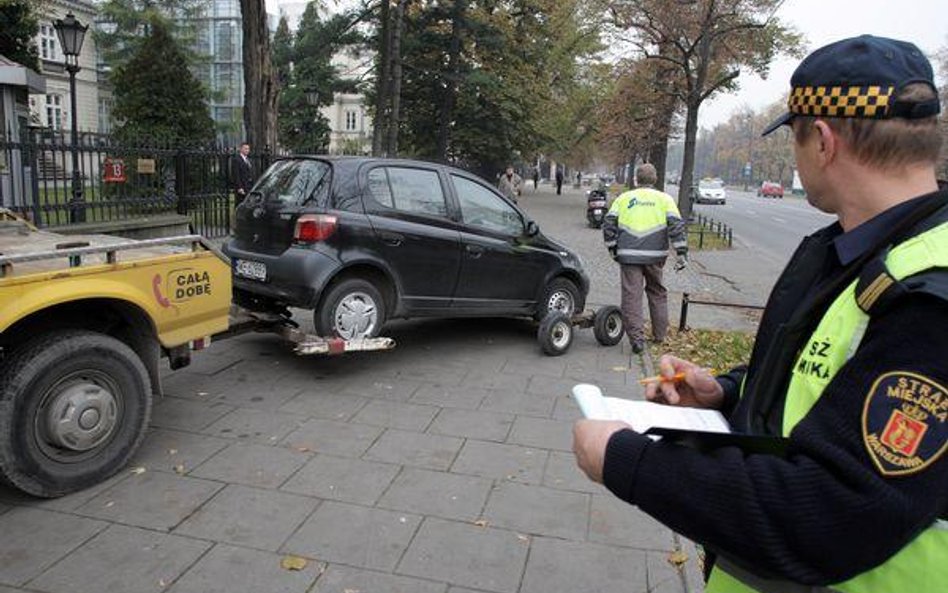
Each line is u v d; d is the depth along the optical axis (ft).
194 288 14.10
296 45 90.17
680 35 73.87
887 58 3.83
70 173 35.50
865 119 3.83
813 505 3.38
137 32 167.02
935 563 3.51
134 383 12.70
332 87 92.38
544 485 13.11
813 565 3.49
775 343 4.34
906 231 3.69
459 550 10.82
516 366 20.94
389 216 19.47
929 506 3.26
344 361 20.43
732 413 5.11
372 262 18.93
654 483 3.80
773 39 79.00
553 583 10.11
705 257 54.44
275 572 10.04
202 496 12.10
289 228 18.51
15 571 9.82
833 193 4.10
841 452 3.40
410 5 87.97
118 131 79.46
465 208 21.53
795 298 4.48
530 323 26.66
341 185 18.72
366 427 15.52
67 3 159.12
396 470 13.44
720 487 3.60
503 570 10.36
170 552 10.41
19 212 32.19
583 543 11.19
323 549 10.67
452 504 12.24
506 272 22.31
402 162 20.30
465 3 86.99
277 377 18.67
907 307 3.35
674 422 4.77
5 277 11.01
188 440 14.39
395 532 11.24
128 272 12.75
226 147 45.50
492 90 91.09
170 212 41.45
